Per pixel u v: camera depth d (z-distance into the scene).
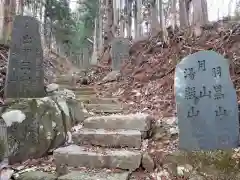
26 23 4.56
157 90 6.05
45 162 3.50
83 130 4.08
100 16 17.88
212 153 2.99
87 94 6.84
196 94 3.23
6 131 3.48
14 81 4.41
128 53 9.81
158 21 10.90
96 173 3.07
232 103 3.09
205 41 7.05
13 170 3.25
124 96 6.32
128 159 3.19
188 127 3.21
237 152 2.92
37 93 4.53
